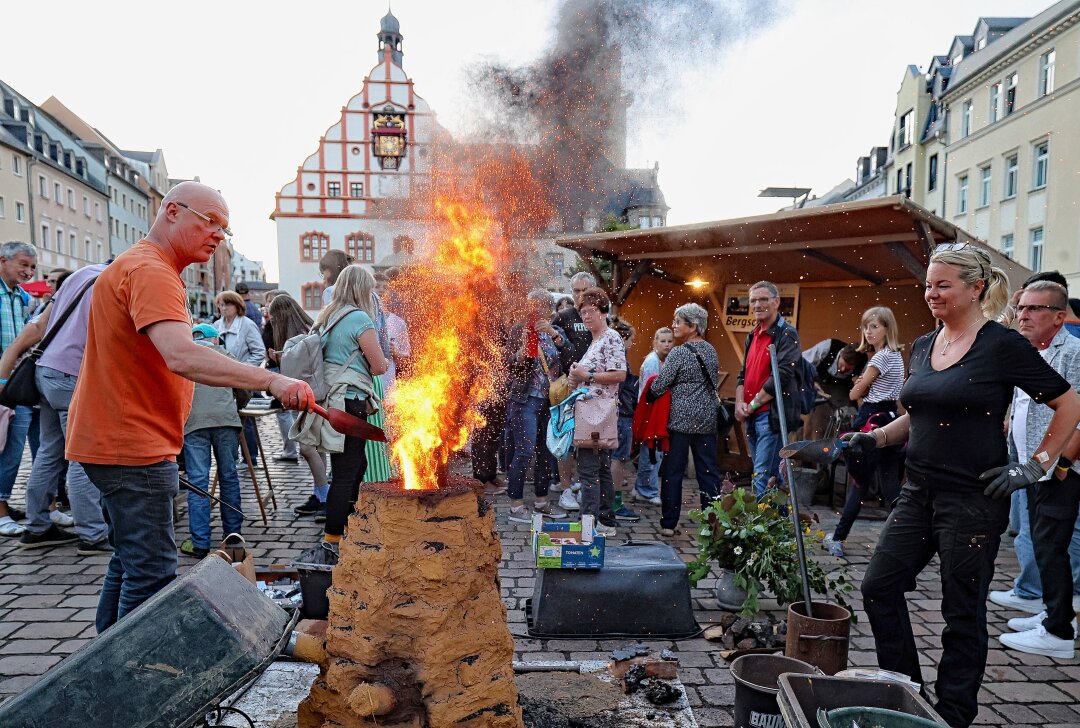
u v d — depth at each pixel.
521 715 2.41
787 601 3.70
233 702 2.79
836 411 7.09
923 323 8.55
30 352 4.66
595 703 2.81
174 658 1.90
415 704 2.12
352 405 4.19
